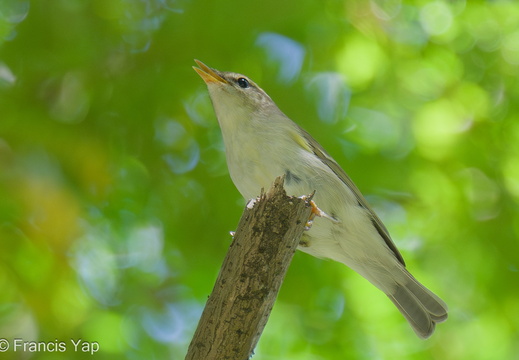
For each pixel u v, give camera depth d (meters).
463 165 11.57
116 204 10.86
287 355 10.66
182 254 11.06
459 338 11.17
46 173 10.22
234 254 6.00
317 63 11.57
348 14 11.52
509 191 11.52
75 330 10.20
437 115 11.76
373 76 11.73
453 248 11.45
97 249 10.86
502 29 11.79
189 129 11.45
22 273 10.16
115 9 11.09
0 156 10.23
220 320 5.91
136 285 10.91
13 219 10.08
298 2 10.84
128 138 11.24
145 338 10.53
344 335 10.69
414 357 10.87
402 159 11.44
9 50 10.80
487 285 11.35
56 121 10.60
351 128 11.52
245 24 10.88
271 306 6.05
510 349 11.15
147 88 11.21
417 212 11.55
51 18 10.76
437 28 11.79
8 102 10.58
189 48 11.16
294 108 11.19
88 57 10.91
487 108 11.73
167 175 11.27
